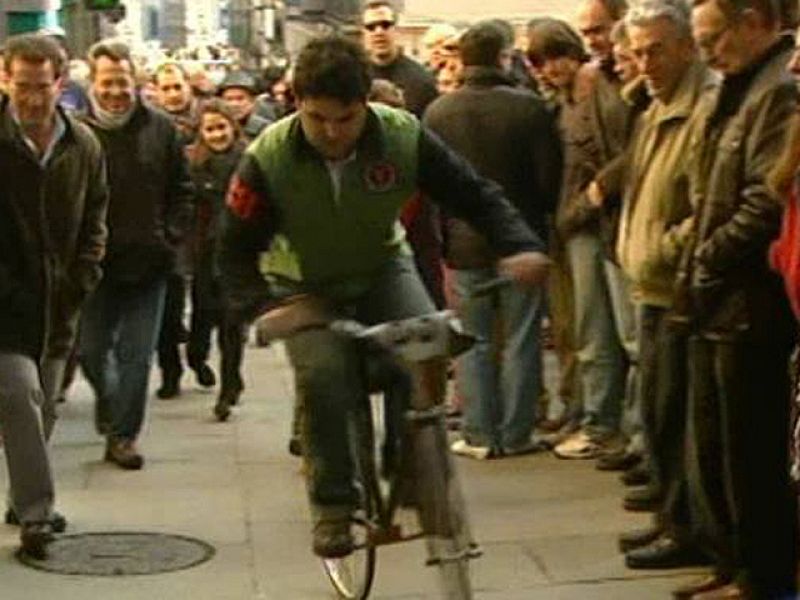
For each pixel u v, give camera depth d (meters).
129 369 13.97
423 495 7.70
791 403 8.98
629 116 11.97
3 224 10.90
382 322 9.08
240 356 16.42
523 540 11.30
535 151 13.25
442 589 8.25
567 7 21.84
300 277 9.03
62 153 11.15
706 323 9.20
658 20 10.20
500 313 13.63
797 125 8.04
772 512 9.32
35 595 10.46
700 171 9.30
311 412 8.87
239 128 18.23
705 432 9.52
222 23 90.38
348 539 9.05
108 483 13.46
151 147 13.98
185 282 17.53
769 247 8.79
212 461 14.32
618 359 13.12
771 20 8.96
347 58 8.41
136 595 10.44
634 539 10.81
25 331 11.03
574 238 12.95
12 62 10.95
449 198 8.77
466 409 13.74
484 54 13.39
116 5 37.34
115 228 13.80
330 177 8.73
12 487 11.23
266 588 10.54
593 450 13.48
